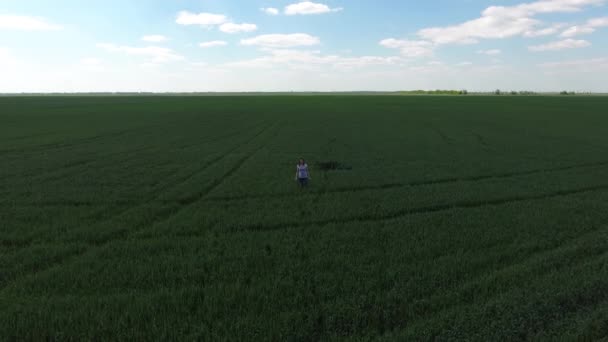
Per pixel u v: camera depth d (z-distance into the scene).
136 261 9.13
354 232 11.21
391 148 29.77
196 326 6.38
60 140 33.19
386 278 8.11
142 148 29.30
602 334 6.20
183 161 23.83
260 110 75.94
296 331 6.28
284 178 19.16
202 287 7.89
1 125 45.94
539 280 7.95
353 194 15.88
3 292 7.69
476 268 8.72
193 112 69.69
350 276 8.24
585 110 74.69
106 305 7.04
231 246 10.12
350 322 6.60
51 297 7.43
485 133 39.72
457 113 68.62
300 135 38.16
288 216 12.84
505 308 6.86
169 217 12.94
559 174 19.83
